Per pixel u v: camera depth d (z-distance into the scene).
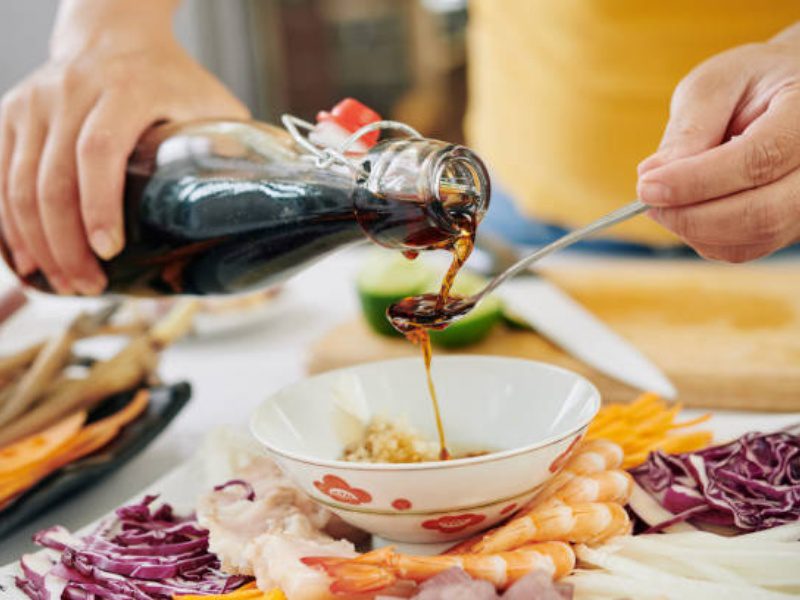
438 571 0.43
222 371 0.79
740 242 0.48
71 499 0.58
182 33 1.71
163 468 0.62
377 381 0.54
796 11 0.88
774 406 0.67
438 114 1.82
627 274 0.94
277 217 0.51
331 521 0.49
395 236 0.47
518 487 0.45
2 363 0.67
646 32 0.92
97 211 0.55
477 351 0.76
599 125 0.98
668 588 0.43
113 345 0.87
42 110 0.58
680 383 0.69
